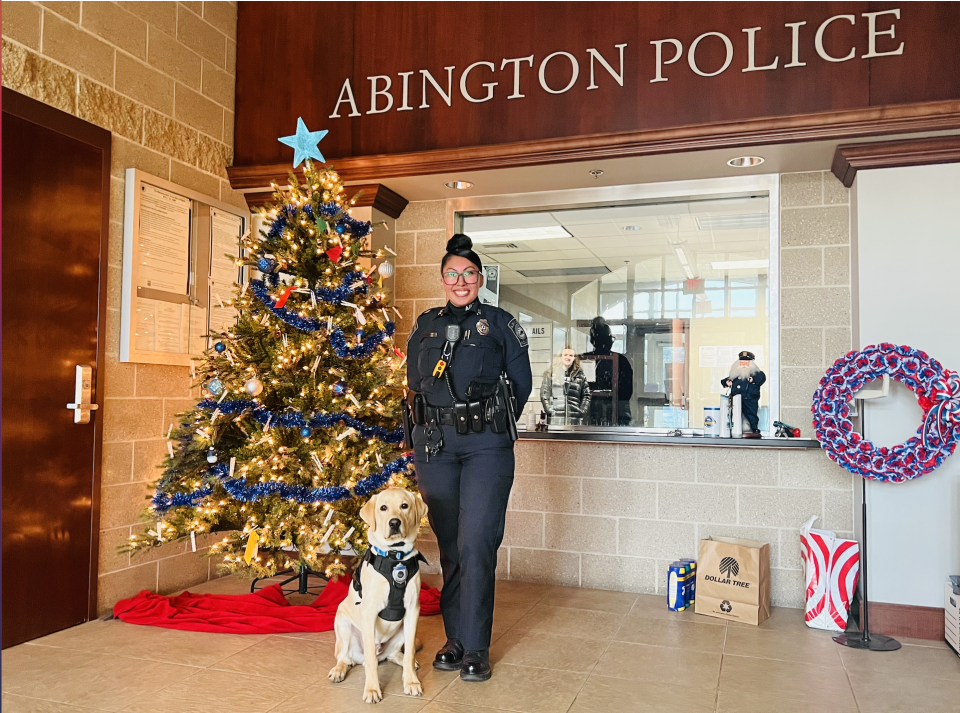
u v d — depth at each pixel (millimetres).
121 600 3793
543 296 4680
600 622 3658
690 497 4238
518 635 3430
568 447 4461
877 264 3684
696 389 4324
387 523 2619
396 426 3877
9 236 3205
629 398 4453
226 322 4566
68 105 3545
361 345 3736
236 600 3879
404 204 4836
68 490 3510
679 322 4391
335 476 3664
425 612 3799
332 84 4500
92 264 3656
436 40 4277
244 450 3717
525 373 3045
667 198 4441
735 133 3693
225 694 2699
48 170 3408
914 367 3412
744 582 3713
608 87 3938
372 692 2629
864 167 3695
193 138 4387
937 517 3529
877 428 3627
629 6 3926
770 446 3904
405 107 4312
